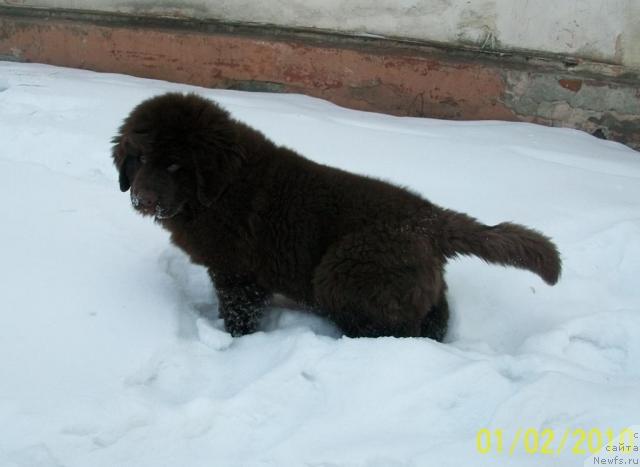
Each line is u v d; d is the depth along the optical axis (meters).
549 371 1.34
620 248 1.84
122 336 1.43
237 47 2.87
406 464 1.17
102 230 1.73
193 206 1.54
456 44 2.82
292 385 1.32
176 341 1.45
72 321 1.43
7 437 1.18
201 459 1.18
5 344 1.35
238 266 1.57
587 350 1.54
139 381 1.35
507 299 1.71
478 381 1.32
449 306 1.67
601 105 2.85
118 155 1.57
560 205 1.99
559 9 2.75
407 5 2.77
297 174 1.57
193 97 1.54
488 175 2.14
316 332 1.58
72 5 2.99
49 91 2.46
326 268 1.50
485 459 1.17
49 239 1.65
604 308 1.69
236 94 2.67
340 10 2.81
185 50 2.91
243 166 1.56
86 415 1.23
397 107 2.89
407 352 1.36
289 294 1.60
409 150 2.25
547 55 2.82
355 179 1.56
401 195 1.54
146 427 1.23
